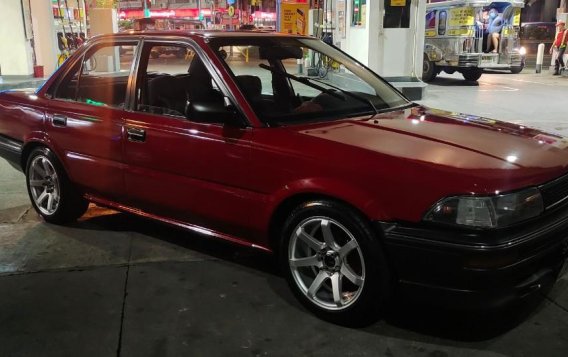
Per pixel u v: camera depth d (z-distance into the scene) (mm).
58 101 4621
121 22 25844
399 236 2814
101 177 4293
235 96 3527
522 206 2758
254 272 3906
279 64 4242
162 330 3164
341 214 3008
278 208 3314
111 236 4582
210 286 3699
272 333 3127
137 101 4055
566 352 2896
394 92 4398
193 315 3328
